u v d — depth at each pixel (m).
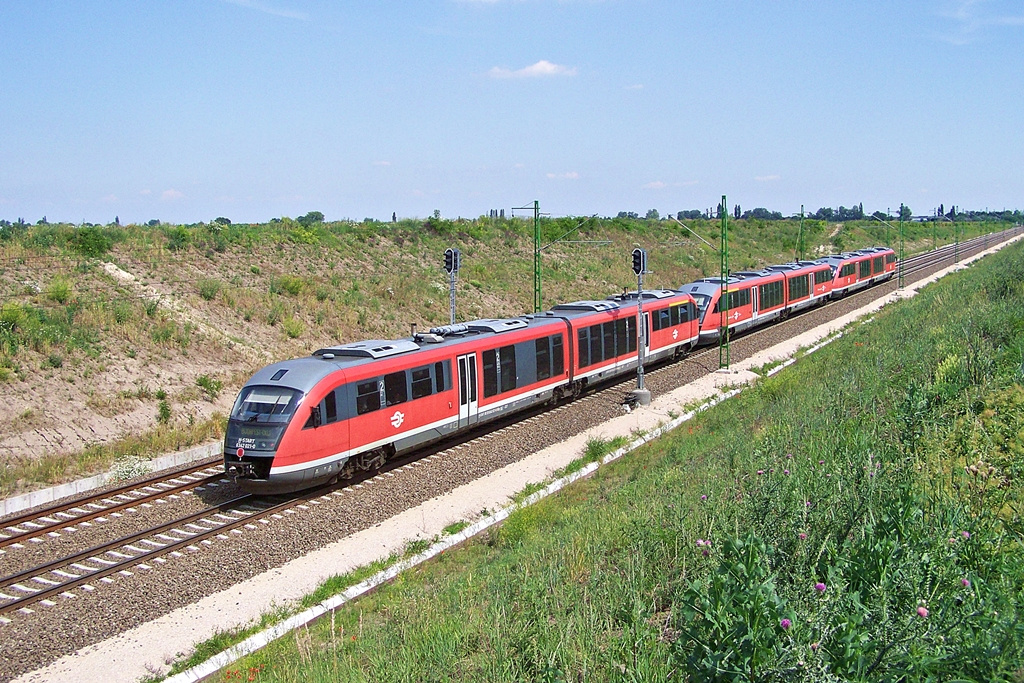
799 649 5.35
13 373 20.27
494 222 58.00
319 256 39.31
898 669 5.50
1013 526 8.14
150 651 10.82
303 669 9.27
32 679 10.15
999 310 21.78
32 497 16.58
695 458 16.83
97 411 20.56
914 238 109.12
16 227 31.39
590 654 7.56
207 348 25.59
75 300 25.22
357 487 17.44
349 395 17.23
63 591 12.40
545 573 10.43
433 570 13.02
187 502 16.47
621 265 60.12
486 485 17.88
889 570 6.55
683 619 7.30
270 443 15.97
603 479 17.78
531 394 23.25
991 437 11.29
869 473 9.27
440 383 19.78
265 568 13.55
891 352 21.59
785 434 14.83
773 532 8.24
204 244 34.97
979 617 5.97
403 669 8.18
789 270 44.69
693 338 33.38
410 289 38.84
